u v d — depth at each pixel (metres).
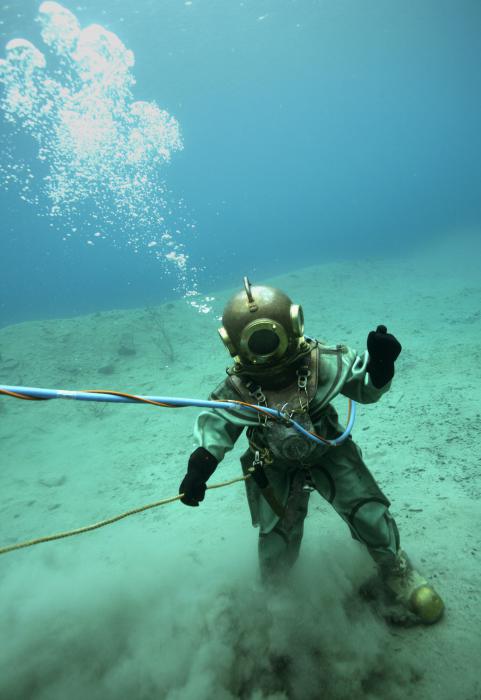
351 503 2.29
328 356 2.10
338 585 2.58
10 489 6.72
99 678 2.32
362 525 2.28
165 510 4.81
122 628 2.63
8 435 9.09
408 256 25.88
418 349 8.93
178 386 9.98
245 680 2.12
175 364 11.67
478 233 28.73
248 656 2.21
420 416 5.32
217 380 9.87
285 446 2.02
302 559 2.86
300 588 2.56
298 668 2.13
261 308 1.93
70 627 2.70
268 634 2.29
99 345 13.64
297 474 2.35
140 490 5.77
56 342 14.09
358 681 2.04
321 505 3.67
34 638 2.65
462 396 5.64
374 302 15.12
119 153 20.55
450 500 3.36
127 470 6.52
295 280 19.03
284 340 1.92
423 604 2.24
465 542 2.81
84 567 3.78
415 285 16.83
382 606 2.43
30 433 9.05
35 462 7.63
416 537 3.00
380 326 1.92
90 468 6.89
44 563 4.16
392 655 2.16
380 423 5.46
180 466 6.21
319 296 16.88
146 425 8.21
